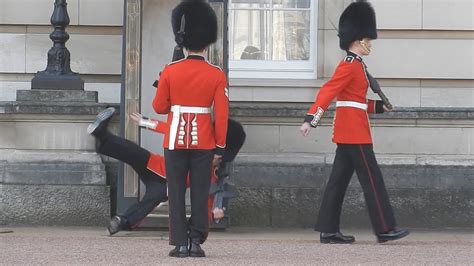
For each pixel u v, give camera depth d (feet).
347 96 60.03
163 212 65.87
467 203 71.56
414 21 73.56
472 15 73.56
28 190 68.64
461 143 72.23
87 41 73.72
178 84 51.85
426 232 69.87
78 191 68.74
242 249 57.41
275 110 71.77
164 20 67.92
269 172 71.56
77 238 62.44
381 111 61.36
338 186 61.05
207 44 52.47
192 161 52.42
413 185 71.51
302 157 71.87
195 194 52.65
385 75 73.72
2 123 69.00
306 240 63.21
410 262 52.03
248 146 72.18
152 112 67.82
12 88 73.77
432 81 73.87
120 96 68.85
